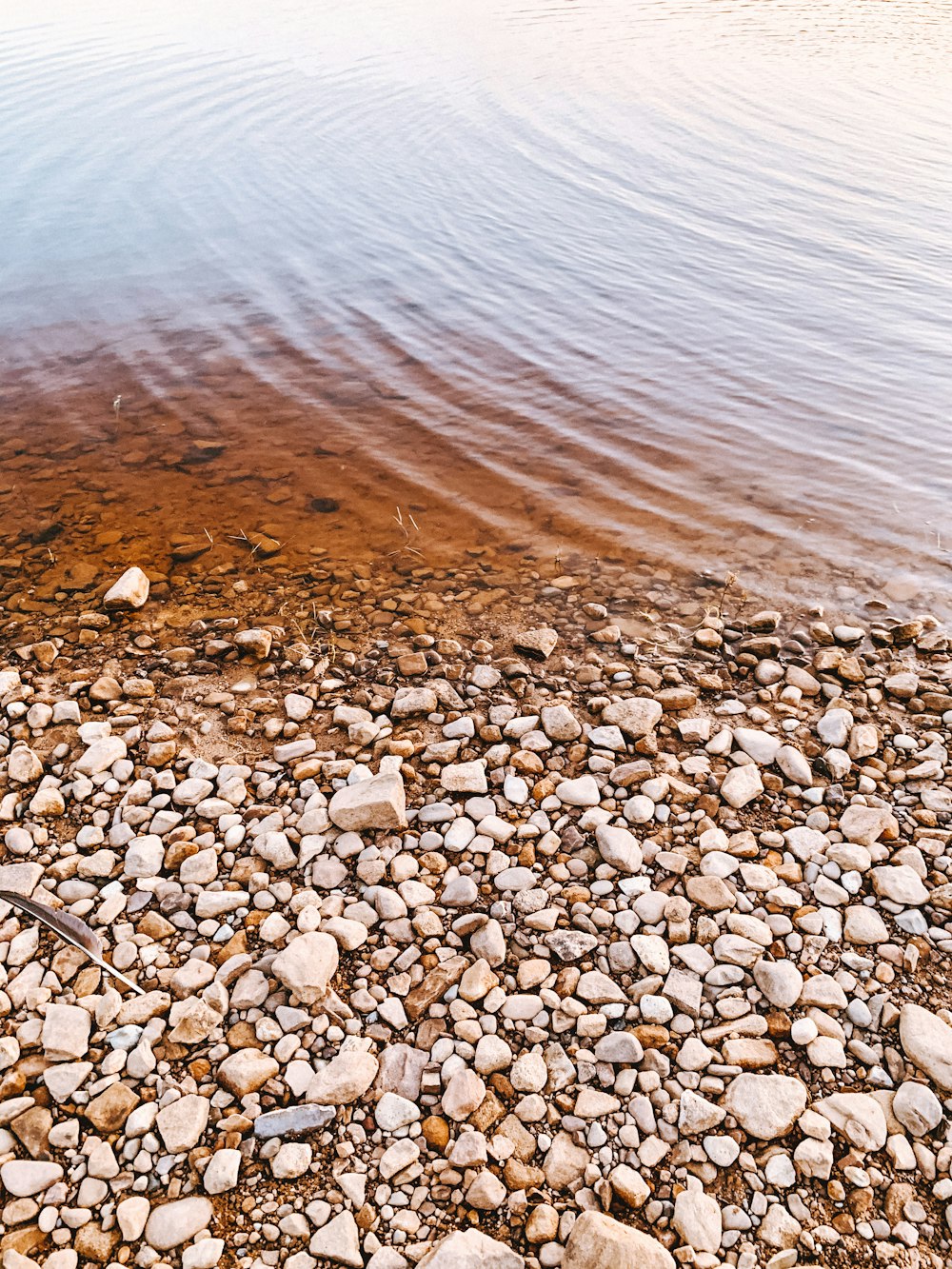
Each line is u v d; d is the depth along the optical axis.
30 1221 0.75
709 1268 0.73
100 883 1.01
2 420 1.96
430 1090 0.83
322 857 1.03
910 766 1.16
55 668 1.31
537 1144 0.80
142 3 6.62
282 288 2.59
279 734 1.20
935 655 1.34
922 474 1.75
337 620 1.41
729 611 1.43
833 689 1.27
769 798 1.11
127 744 1.18
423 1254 0.73
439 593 1.48
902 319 2.37
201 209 3.10
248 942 0.95
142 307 2.48
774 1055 0.85
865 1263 0.73
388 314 2.44
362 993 0.90
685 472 1.78
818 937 0.95
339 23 5.78
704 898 0.98
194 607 1.44
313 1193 0.77
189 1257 0.73
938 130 3.73
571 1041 0.87
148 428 1.95
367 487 1.75
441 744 1.17
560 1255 0.73
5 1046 0.85
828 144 3.63
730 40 5.24
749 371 2.14
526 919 0.97
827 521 1.63
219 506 1.70
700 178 3.32
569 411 1.99
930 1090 0.82
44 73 4.61
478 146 3.63
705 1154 0.79
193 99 4.21
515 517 1.67
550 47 5.08
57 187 3.26
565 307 2.46
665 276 2.63
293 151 3.59
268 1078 0.84
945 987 0.91
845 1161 0.79
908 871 1.00
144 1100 0.82
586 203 3.13
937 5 6.41
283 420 1.98
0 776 1.13
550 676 1.30
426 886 1.00
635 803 1.08
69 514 1.67
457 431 1.93
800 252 2.76
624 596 1.47
